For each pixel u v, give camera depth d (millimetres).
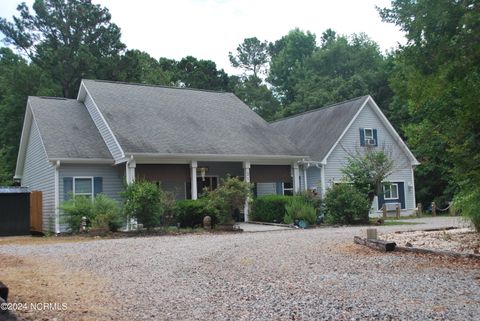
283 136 27328
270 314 6078
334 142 27484
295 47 61000
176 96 27984
